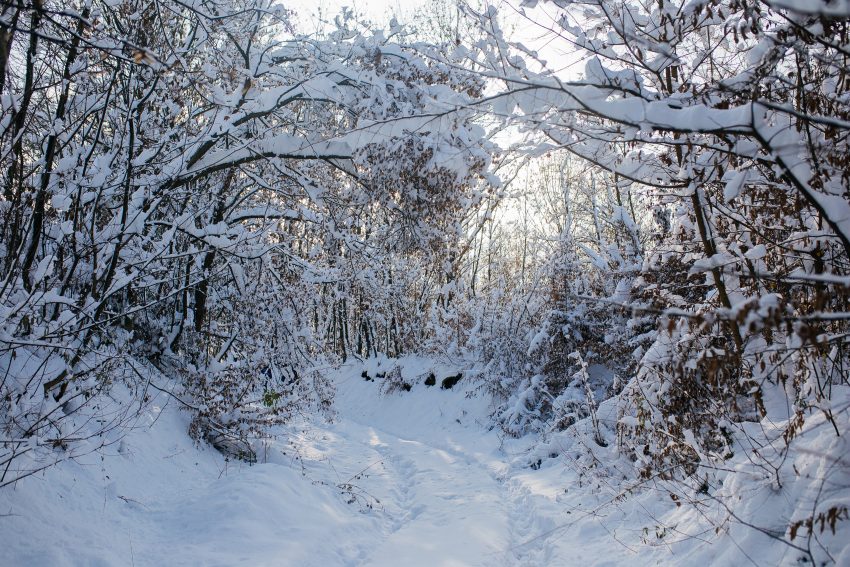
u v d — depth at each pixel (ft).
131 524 18.57
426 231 31.86
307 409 41.73
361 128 15.19
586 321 44.68
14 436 17.58
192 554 16.88
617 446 23.26
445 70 25.12
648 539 16.28
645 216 46.42
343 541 20.53
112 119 26.11
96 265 21.04
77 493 18.11
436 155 24.00
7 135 16.99
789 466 12.93
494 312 56.65
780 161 10.03
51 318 21.26
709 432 18.13
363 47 31.30
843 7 7.34
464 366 60.34
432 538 21.25
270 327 38.29
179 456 26.25
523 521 23.63
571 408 39.19
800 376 14.29
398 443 46.80
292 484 23.85
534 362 48.93
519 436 43.34
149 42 23.04
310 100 34.19
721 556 12.41
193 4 26.43
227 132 29.25
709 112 10.68
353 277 38.75
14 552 14.37
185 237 35.47
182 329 36.68
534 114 12.63
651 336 22.68
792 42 11.61
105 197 24.66
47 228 23.03
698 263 13.94
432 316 66.64
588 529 19.36
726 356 12.64
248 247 32.32
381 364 76.95
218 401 29.76
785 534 11.45
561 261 48.16
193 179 32.45
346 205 34.76
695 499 15.51
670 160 15.99
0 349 16.60
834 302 13.69
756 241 15.83
